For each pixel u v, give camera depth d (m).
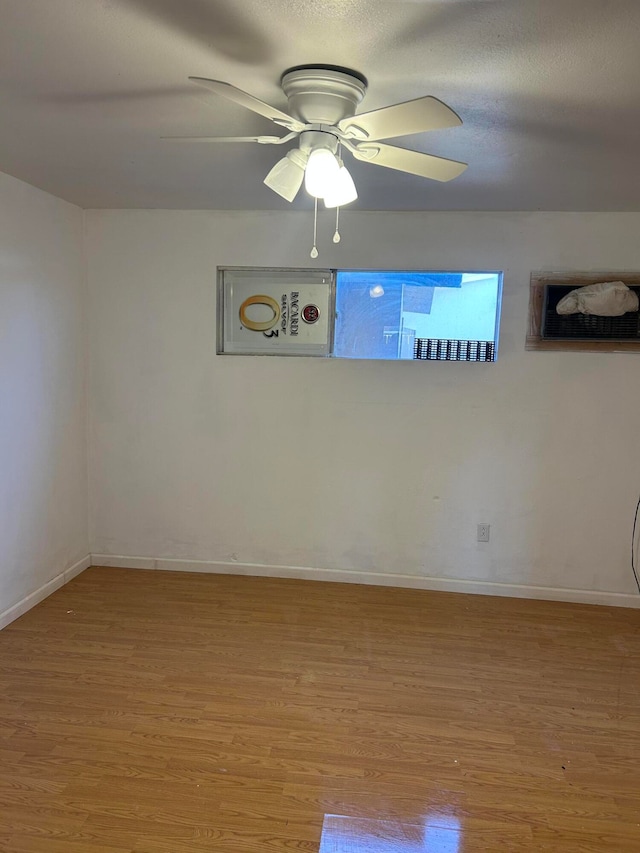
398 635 2.95
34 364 3.05
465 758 2.07
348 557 3.56
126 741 2.10
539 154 2.20
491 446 3.38
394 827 1.76
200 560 3.67
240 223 3.37
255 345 3.46
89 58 1.55
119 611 3.12
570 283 3.19
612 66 1.51
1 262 2.76
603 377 3.24
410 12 1.29
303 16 1.32
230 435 3.54
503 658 2.76
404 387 3.39
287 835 1.72
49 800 1.82
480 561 3.47
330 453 3.49
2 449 2.84
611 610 3.31
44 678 2.47
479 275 3.32
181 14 1.33
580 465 3.32
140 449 3.61
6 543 2.91
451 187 2.71
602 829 1.78
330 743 2.12
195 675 2.53
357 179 2.59
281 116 1.54
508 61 1.50
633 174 2.44
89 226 3.44
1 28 1.40
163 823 1.75
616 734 2.23
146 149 2.29
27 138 2.18
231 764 2.00
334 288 3.39
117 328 3.52
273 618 3.09
